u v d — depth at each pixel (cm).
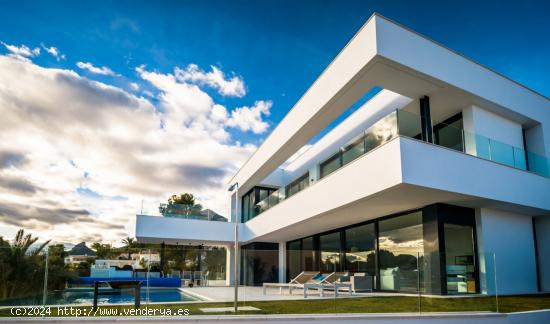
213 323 684
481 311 845
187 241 2330
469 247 1223
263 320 700
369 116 1612
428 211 1196
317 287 1159
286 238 2147
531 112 1395
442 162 1048
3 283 758
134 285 819
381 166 1042
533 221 1466
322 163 1418
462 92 1188
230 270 2061
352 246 1608
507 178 1205
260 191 2475
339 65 1195
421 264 939
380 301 952
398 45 1056
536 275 1380
